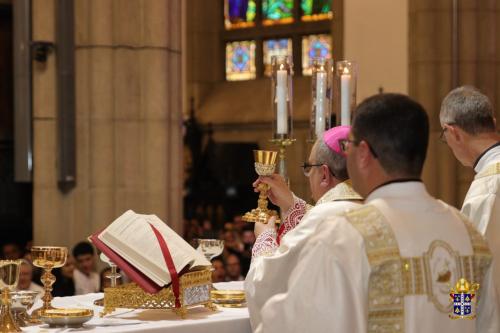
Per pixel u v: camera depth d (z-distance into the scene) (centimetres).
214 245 956
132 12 2044
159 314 859
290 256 684
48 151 2059
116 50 2038
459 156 954
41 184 2061
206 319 827
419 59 2841
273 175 904
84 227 2038
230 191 3975
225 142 4038
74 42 2041
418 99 2841
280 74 1010
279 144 1005
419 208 659
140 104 2050
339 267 626
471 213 926
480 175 932
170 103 2083
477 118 927
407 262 637
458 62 2820
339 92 1046
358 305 621
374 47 3092
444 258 652
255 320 717
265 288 700
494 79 2834
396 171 659
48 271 863
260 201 898
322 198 772
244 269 2398
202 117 4259
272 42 4262
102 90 2027
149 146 2041
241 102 4219
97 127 2027
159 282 816
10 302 795
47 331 777
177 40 2109
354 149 665
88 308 897
